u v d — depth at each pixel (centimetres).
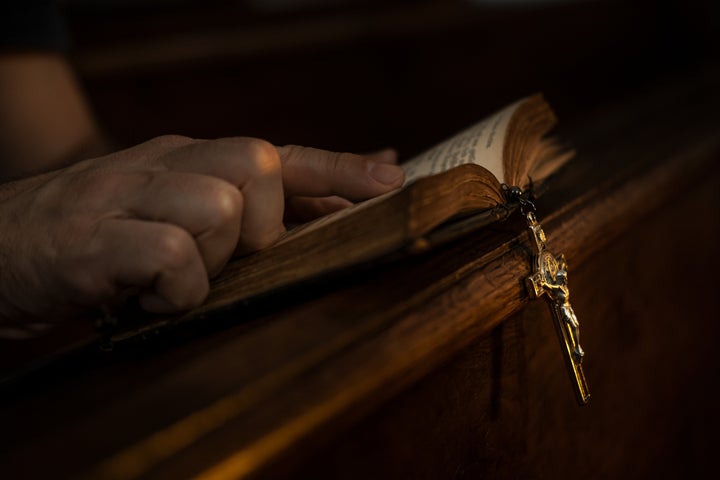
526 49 138
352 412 27
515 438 38
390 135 145
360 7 153
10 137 59
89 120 68
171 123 115
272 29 128
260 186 33
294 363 27
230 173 32
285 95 129
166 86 114
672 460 55
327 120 137
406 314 30
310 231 32
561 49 142
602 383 45
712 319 63
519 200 35
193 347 30
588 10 145
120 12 131
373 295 30
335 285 32
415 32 141
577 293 41
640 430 50
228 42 118
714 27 134
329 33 131
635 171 48
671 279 54
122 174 33
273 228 33
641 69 148
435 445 33
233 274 33
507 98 141
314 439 26
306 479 28
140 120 111
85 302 33
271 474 25
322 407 26
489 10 142
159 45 112
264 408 26
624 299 47
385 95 144
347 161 35
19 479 23
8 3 59
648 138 57
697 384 59
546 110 42
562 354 38
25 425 26
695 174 54
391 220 29
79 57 103
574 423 42
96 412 26
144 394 26
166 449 24
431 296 31
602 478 46
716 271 64
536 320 38
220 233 32
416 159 42
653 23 143
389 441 31
